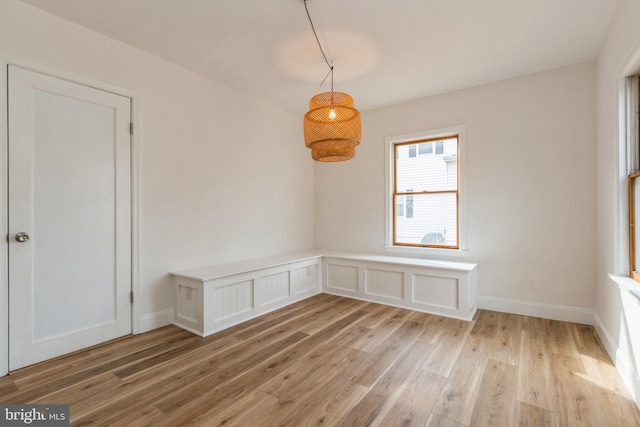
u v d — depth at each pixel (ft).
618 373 7.04
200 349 8.37
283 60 10.06
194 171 10.89
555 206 10.61
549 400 6.07
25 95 7.29
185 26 8.24
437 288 11.32
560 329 9.71
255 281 11.05
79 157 8.19
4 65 6.98
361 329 9.84
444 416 5.60
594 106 9.97
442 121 12.70
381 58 9.89
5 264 7.02
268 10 7.57
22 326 7.26
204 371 7.18
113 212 8.86
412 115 13.44
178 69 10.39
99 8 7.47
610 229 8.23
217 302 9.77
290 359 7.80
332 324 10.29
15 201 7.15
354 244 15.23
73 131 8.09
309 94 12.96
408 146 13.89
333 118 8.05
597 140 9.65
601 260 9.18
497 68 10.56
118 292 8.98
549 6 7.40
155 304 9.82
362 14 7.72
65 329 7.97
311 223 16.44
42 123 7.57
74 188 8.11
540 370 7.20
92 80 8.37
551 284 10.69
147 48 9.34
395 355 8.01
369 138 14.69
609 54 8.23
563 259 10.50
